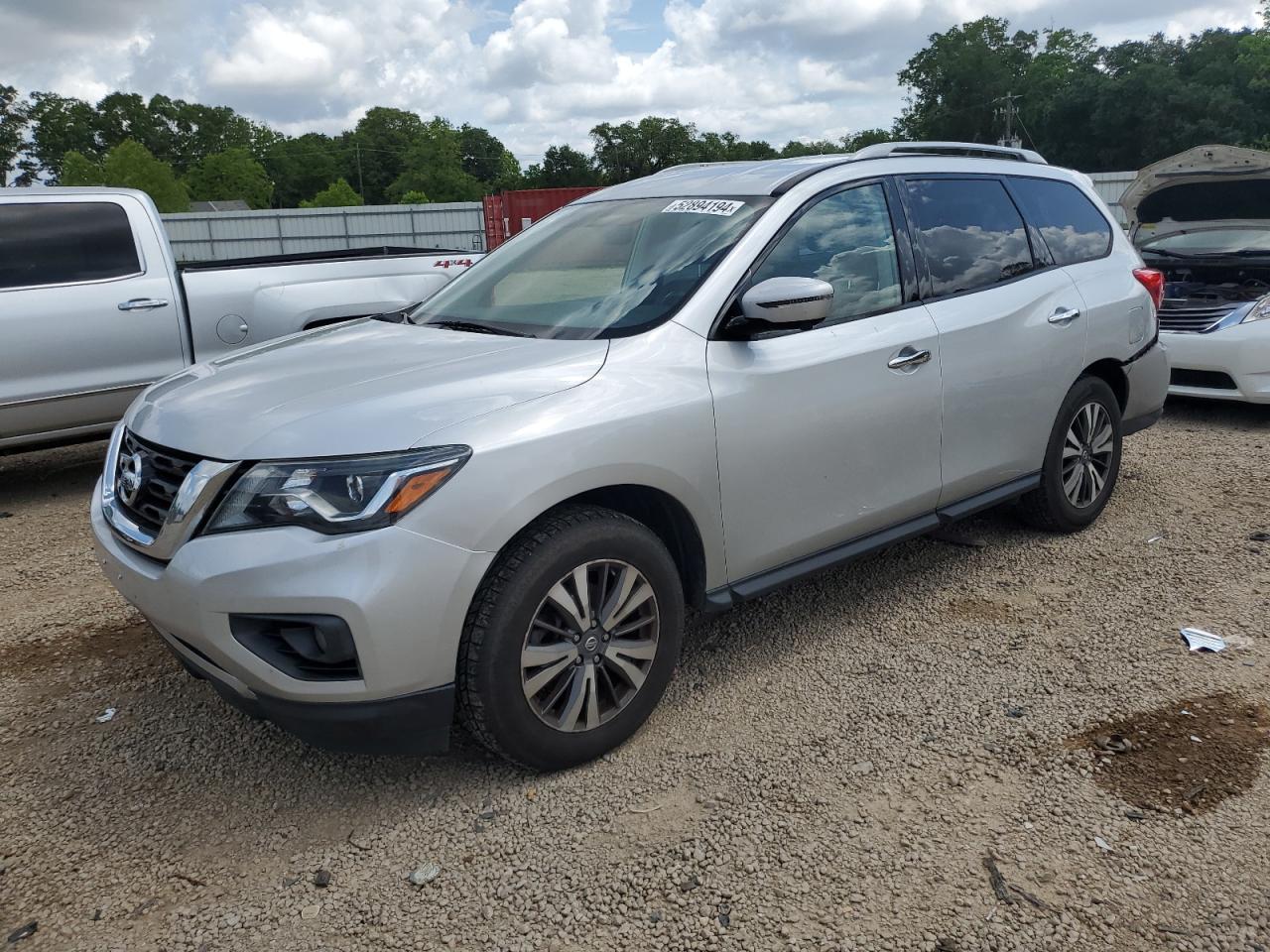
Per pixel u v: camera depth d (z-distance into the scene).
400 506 2.53
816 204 3.62
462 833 2.76
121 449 3.14
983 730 3.19
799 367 3.37
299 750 3.21
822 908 2.43
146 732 3.36
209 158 106.00
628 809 2.83
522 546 2.76
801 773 2.99
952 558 4.69
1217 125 66.88
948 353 3.90
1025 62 80.12
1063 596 4.21
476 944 2.36
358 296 7.19
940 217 4.11
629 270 3.53
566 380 2.90
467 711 2.77
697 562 3.22
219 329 6.71
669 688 3.53
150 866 2.68
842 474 3.56
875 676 3.57
